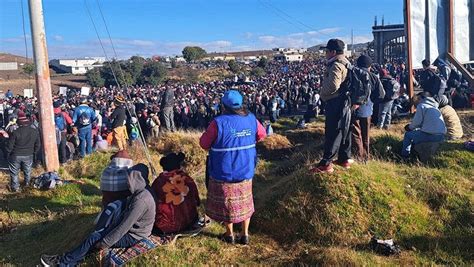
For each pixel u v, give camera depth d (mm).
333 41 6523
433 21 14672
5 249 6941
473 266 5395
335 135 6680
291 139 14891
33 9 10594
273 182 8953
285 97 29703
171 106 18156
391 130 12469
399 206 6395
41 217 8227
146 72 77875
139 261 5512
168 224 5988
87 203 8680
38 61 10758
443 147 9352
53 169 11000
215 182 5824
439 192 6891
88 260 5668
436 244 5852
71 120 15016
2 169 13727
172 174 6164
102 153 11938
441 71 14062
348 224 6141
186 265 5469
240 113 5762
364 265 5277
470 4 15195
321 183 6586
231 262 5598
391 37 45188
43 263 5707
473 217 6371
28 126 10188
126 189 6168
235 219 5793
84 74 106312
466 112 13898
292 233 6297
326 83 6480
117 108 14438
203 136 5715
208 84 55750
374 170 7270
